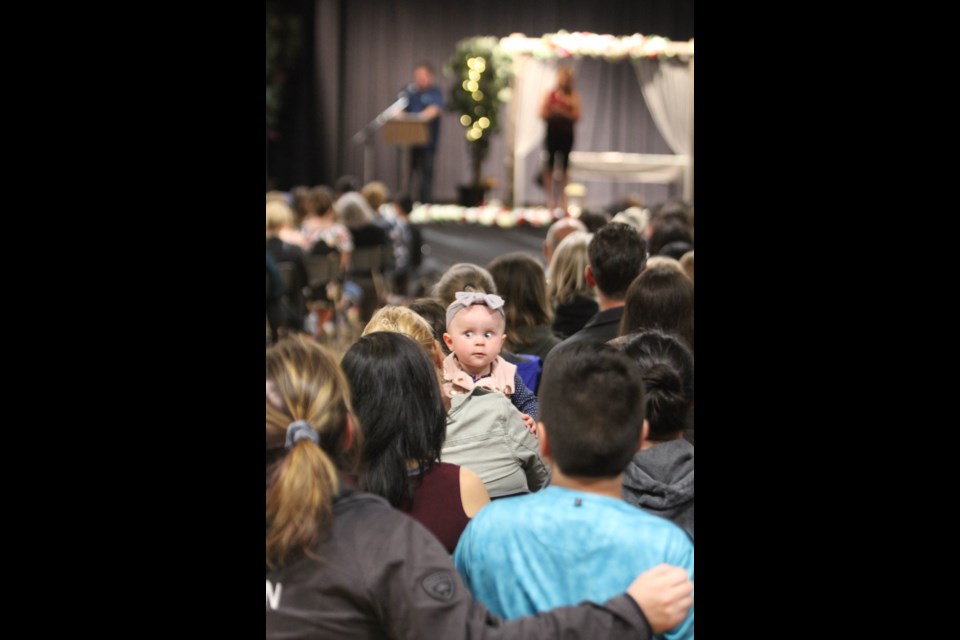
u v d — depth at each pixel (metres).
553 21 17.08
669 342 2.22
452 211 13.62
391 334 2.04
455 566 1.70
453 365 2.58
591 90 17.41
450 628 1.56
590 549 1.67
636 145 17.61
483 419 2.35
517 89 16.14
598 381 1.72
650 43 16.17
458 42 17.03
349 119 16.98
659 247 5.23
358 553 1.59
